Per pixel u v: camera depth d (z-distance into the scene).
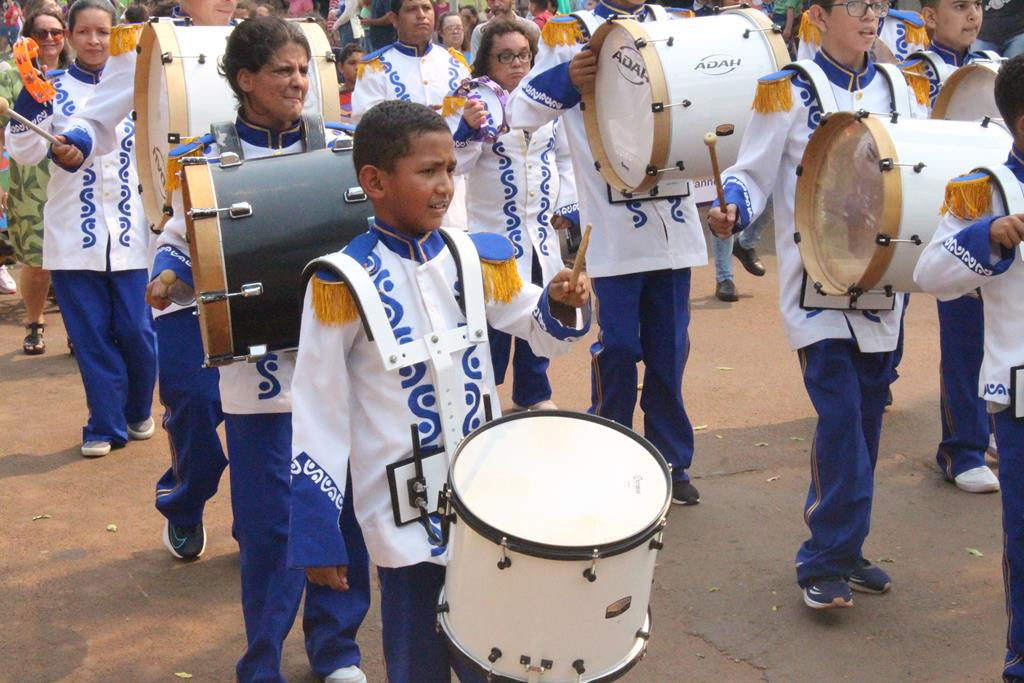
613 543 2.38
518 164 5.92
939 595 4.34
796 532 4.83
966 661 3.92
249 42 3.50
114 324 5.91
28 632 4.22
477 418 2.92
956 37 5.36
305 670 3.98
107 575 4.64
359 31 12.18
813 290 4.04
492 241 3.01
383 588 2.95
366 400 2.86
